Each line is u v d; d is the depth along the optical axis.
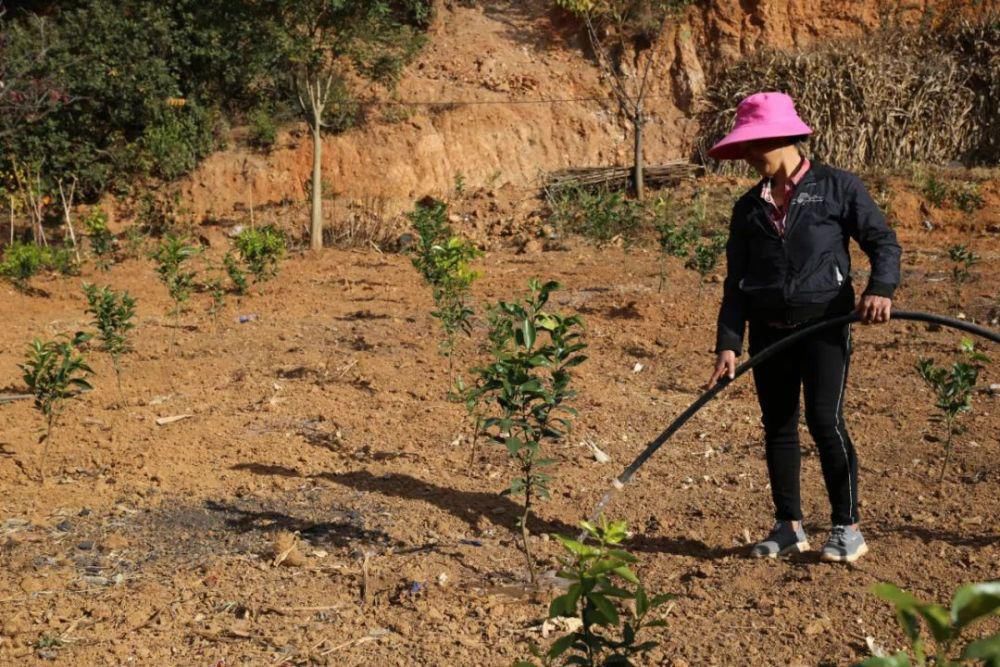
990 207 18.16
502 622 4.22
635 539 5.12
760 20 22.66
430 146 20.66
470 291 12.88
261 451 6.51
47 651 4.05
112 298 7.90
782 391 4.69
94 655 4.02
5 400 7.63
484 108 21.39
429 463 6.30
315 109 17.12
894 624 4.05
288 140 20.23
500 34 23.12
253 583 4.65
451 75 22.02
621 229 17.52
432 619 4.24
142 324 10.94
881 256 4.31
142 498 5.70
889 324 9.91
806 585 4.45
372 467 6.20
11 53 18.08
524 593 4.50
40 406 6.07
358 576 4.70
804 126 4.43
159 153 19.17
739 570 4.63
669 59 22.61
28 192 18.05
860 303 4.29
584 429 6.95
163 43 19.45
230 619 4.32
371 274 14.67
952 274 12.41
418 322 10.67
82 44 19.23
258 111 20.20
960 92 21.23
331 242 17.91
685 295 12.08
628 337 9.80
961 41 22.05
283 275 14.59
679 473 6.11
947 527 5.06
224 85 20.44
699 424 7.08
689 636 4.04
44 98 17.75
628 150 21.89
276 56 17.23
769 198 4.52
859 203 4.42
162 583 4.66
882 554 4.74
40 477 6.09
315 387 8.09
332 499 5.68
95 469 6.25
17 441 6.72
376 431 6.93
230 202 19.52
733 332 4.61
